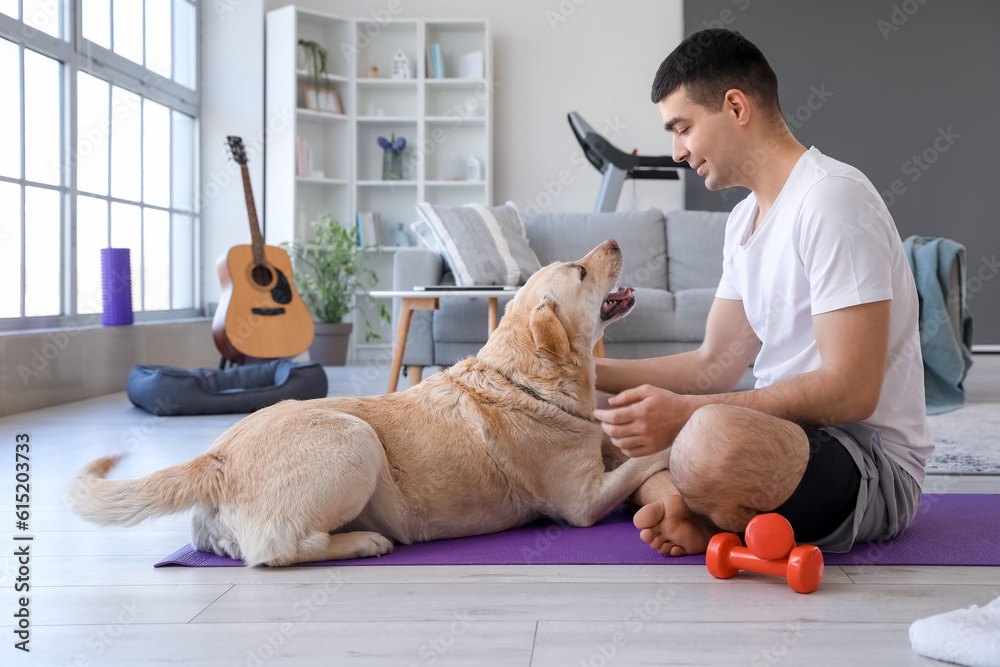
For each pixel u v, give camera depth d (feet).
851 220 4.16
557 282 5.29
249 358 13.41
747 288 4.89
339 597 3.97
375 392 12.56
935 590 3.94
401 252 13.00
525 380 5.13
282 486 4.44
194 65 18.35
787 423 4.05
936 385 11.28
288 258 14.40
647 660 3.16
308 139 19.81
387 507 4.83
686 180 20.25
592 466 5.18
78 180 13.73
